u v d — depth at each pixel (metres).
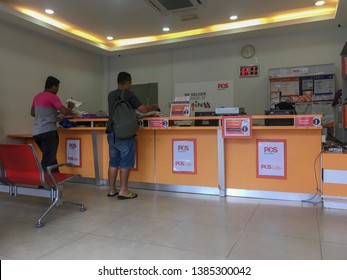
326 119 5.39
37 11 5.05
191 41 6.28
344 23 5.29
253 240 2.32
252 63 6.24
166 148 4.01
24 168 2.91
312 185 3.35
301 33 5.82
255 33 5.82
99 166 4.45
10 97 5.20
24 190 3.07
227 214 2.99
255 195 3.60
